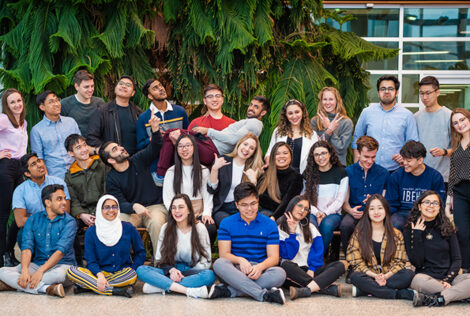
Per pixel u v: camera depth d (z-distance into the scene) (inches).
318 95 203.2
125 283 146.4
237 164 169.5
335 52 213.5
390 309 130.5
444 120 174.4
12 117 165.5
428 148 177.0
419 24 276.7
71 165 171.8
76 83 178.1
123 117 177.3
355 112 223.1
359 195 168.7
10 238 165.9
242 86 208.2
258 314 125.4
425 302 133.4
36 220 152.6
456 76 276.1
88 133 173.2
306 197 151.3
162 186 171.9
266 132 209.0
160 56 220.8
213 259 183.2
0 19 198.4
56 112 171.5
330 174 168.9
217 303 136.1
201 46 205.9
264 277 141.0
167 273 149.1
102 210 148.8
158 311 128.2
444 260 142.8
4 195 163.3
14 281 147.3
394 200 167.2
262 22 203.9
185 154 162.7
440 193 163.0
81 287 146.0
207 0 199.8
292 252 150.6
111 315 124.9
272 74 215.2
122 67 199.8
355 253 148.3
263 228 148.7
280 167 165.9
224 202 167.9
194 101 209.5
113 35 194.1
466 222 155.0
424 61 277.0
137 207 161.5
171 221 150.7
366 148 163.5
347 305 134.3
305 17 221.8
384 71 276.5
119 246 150.8
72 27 189.6
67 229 153.0
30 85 187.9
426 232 144.2
